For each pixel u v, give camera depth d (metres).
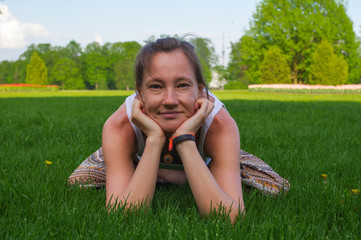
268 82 34.56
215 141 1.71
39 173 2.23
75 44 82.88
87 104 10.26
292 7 39.69
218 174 1.70
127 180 1.71
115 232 1.35
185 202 1.80
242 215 1.53
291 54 39.41
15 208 1.67
